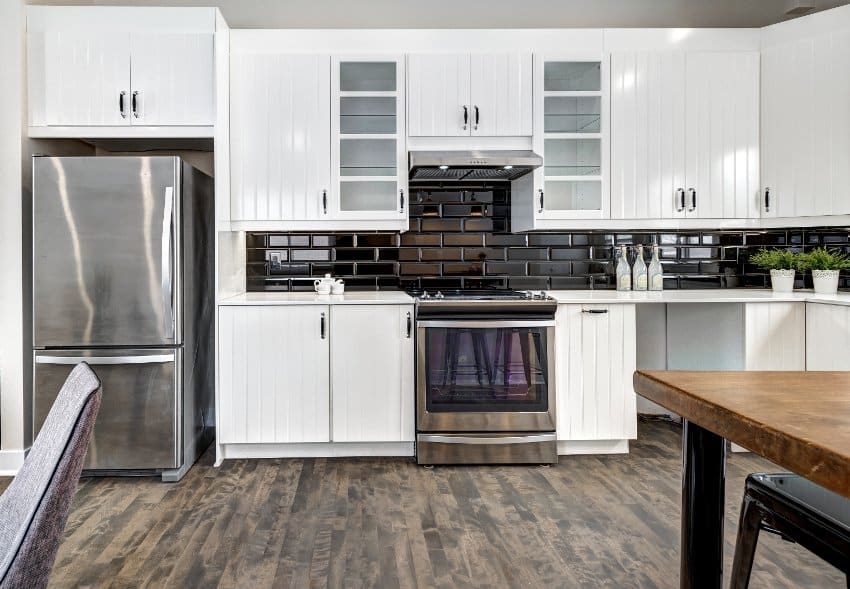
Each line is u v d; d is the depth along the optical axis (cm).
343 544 228
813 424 93
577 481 295
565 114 354
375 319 325
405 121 348
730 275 400
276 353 322
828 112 335
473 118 348
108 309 297
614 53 352
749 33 353
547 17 396
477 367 321
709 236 400
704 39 354
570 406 329
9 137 313
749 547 134
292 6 388
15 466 313
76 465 84
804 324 333
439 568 209
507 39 349
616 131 354
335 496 275
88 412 85
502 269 393
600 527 242
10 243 312
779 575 204
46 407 297
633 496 275
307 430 325
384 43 345
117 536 234
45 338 297
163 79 324
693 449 121
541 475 304
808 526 116
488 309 320
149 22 323
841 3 388
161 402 298
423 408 320
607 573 206
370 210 349
